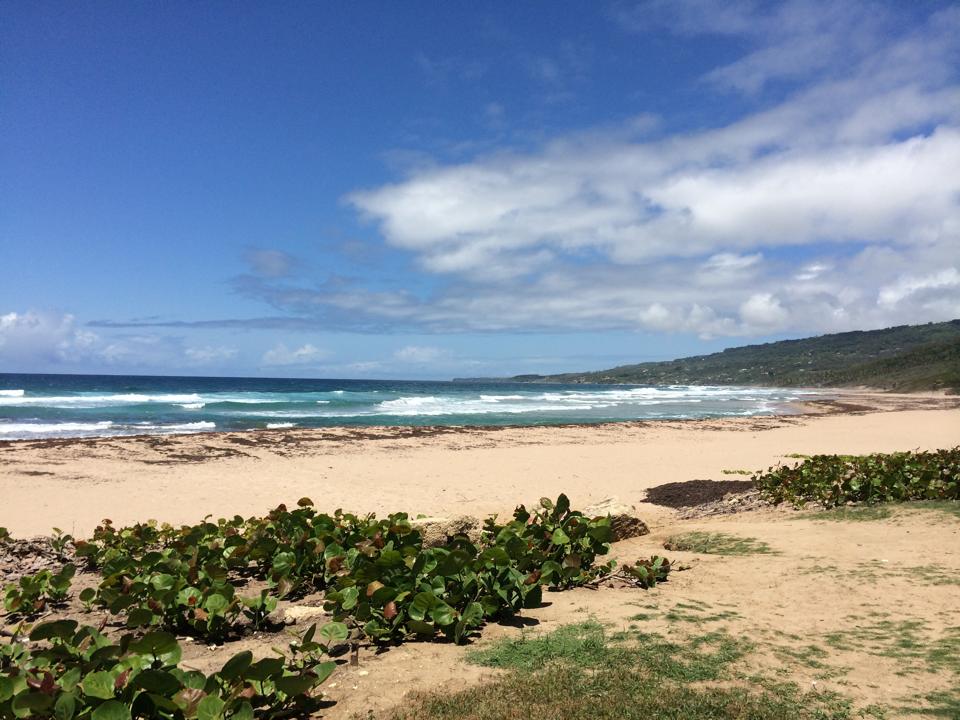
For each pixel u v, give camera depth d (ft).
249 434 84.17
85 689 10.73
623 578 22.20
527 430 97.60
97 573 23.65
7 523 36.11
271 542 22.20
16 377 453.58
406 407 160.97
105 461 60.29
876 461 38.22
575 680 12.87
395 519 25.45
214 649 15.88
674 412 171.42
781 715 11.34
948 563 21.34
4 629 17.40
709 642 15.03
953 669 13.11
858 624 16.39
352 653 14.79
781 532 28.37
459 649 15.08
